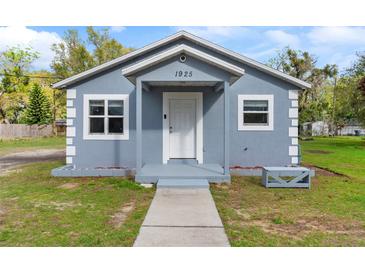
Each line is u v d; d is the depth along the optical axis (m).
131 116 10.55
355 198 6.98
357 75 27.88
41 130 34.62
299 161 10.86
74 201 6.67
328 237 4.57
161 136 10.66
